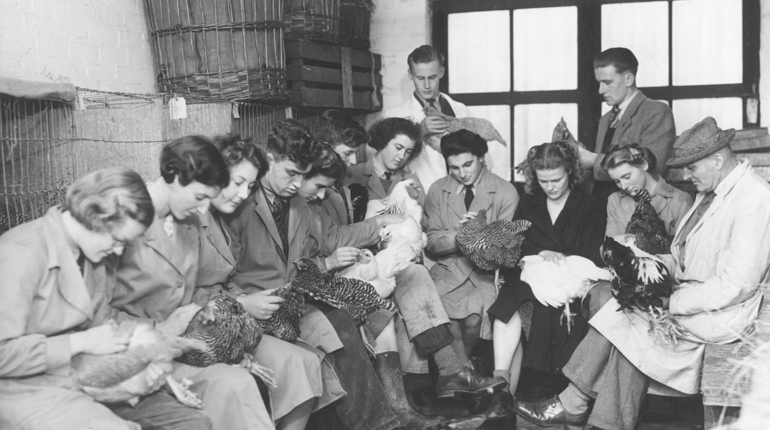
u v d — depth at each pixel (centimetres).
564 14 484
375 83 504
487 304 377
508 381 366
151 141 350
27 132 310
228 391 245
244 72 370
